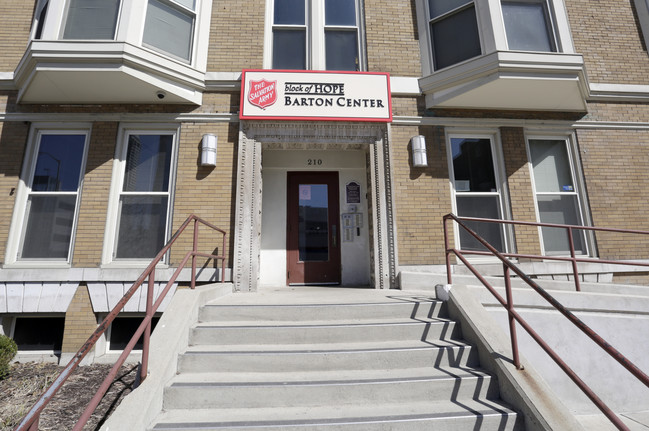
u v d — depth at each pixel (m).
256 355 3.17
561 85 5.76
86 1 5.57
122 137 5.96
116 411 2.38
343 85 5.99
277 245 6.68
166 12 5.94
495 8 5.87
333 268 6.71
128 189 5.84
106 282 5.36
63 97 5.74
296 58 6.56
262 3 6.52
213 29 6.30
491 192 6.27
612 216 6.20
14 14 6.24
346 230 6.80
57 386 1.79
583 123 6.49
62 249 5.59
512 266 3.07
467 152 6.43
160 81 5.55
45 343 5.47
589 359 4.19
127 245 5.65
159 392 2.68
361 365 3.22
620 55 6.78
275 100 5.86
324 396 2.84
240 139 5.82
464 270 5.85
